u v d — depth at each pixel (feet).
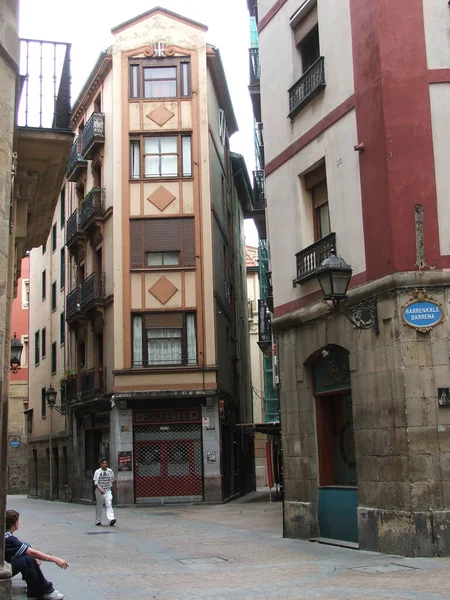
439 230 39.68
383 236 40.37
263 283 96.63
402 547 37.63
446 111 40.68
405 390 38.06
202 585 31.45
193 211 96.63
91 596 29.32
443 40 41.14
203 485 90.99
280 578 32.60
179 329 94.43
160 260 95.96
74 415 111.55
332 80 46.47
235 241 126.31
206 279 95.25
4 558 25.39
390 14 41.22
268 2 55.77
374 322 40.42
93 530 59.47
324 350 45.62
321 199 49.32
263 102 55.77
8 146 25.68
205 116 98.84
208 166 97.81
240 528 57.16
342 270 39.42
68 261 121.90
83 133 107.04
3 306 24.82
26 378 168.14
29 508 99.96
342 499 44.73
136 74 99.86
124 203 96.53
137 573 35.37
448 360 38.34
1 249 24.93
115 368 92.89
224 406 96.37
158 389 92.27
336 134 45.80
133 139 98.43
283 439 50.55
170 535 53.26
